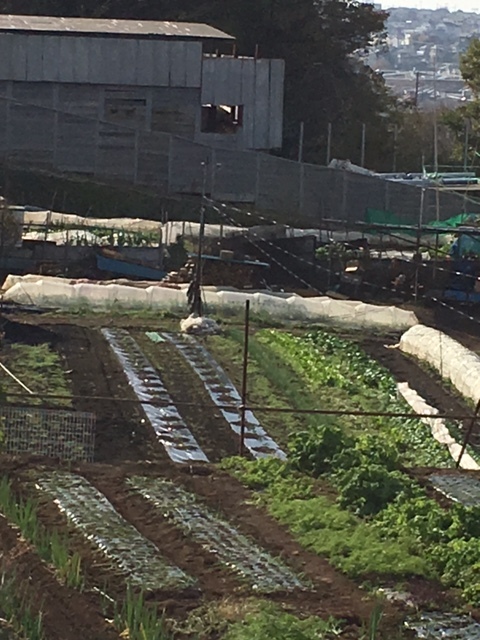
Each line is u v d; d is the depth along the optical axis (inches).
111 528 515.8
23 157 1664.6
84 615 423.2
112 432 741.3
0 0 2092.8
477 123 2437.3
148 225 1423.5
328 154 1952.5
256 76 1766.7
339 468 600.1
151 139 1679.4
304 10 2178.9
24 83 1690.5
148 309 1101.1
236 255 1294.3
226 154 1676.9
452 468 665.6
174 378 887.1
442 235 1552.7
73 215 1488.7
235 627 415.8
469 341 1153.4
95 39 1697.8
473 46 2524.6
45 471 594.9
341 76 2290.8
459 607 456.4
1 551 479.2
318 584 467.8
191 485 588.1
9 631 399.9
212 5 2158.0
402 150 2363.4
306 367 952.9
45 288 1100.5
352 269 1314.0
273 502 564.4
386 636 422.9
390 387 935.7
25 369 868.0
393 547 501.4
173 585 454.9
